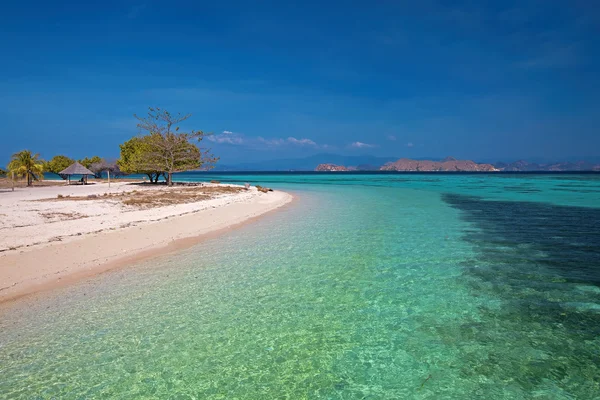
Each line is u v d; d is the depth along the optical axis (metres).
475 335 7.37
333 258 12.98
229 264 12.25
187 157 52.81
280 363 6.48
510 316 8.18
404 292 9.65
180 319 8.09
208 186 50.19
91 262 12.07
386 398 5.56
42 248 12.79
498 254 13.30
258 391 5.72
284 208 28.38
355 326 7.80
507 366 6.33
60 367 6.26
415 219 21.88
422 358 6.61
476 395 5.61
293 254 13.57
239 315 8.31
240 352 6.81
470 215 23.38
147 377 6.04
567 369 6.23
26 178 53.25
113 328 7.63
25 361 6.41
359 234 17.27
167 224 18.75
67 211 21.23
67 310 8.47
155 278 10.77
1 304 8.71
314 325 7.84
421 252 13.72
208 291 9.75
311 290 9.84
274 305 8.87
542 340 7.15
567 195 37.94
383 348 6.94
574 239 15.66
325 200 35.47
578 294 9.38
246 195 36.81
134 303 8.92
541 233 17.02
